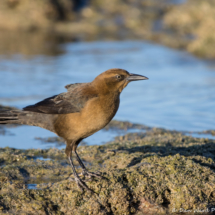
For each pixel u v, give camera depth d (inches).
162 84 803.4
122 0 1610.5
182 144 448.5
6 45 1178.0
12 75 847.1
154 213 311.6
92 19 1503.4
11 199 304.2
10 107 614.5
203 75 874.1
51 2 1478.8
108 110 333.7
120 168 344.5
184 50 1147.3
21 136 506.6
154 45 1221.7
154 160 357.7
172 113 622.8
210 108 647.1
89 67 932.0
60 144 473.1
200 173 333.4
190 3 1504.7
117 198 311.3
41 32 1403.8
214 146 435.5
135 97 720.3
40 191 314.5
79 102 329.1
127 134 512.4
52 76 845.8
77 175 325.4
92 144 475.2
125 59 1025.5
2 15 1460.4
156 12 1534.2
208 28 1168.2
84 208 305.7
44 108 335.6
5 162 384.5
